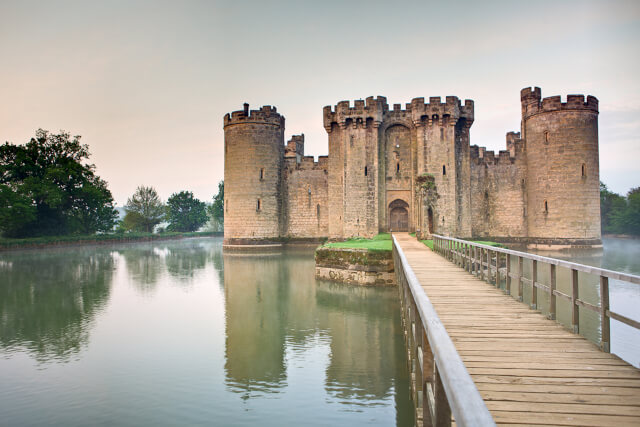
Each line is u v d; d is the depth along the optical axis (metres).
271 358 14.70
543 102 43.75
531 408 5.09
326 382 12.64
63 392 12.20
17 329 18.48
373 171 44.22
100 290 27.48
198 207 118.81
